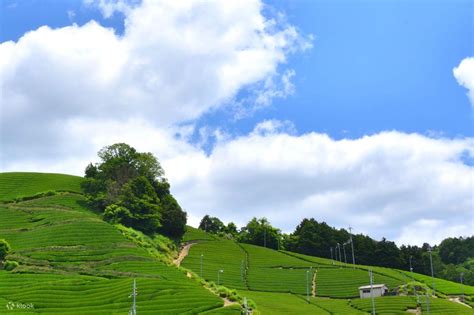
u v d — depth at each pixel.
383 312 135.12
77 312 90.12
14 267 121.31
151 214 186.25
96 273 118.81
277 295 157.62
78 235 149.12
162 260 147.25
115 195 190.50
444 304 148.62
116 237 152.00
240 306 106.56
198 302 101.56
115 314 89.62
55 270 119.38
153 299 101.06
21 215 174.62
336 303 150.38
